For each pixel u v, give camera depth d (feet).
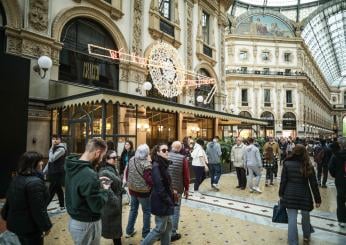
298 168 13.66
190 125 52.95
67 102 26.94
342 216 17.69
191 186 30.40
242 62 137.28
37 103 28.27
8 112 21.18
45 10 29.43
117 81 39.04
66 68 32.40
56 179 19.30
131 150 25.85
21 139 21.88
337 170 18.10
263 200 24.14
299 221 18.48
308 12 143.95
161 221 11.91
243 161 29.14
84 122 28.43
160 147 12.39
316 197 13.58
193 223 17.66
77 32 34.09
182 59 51.06
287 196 13.61
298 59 140.56
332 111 274.57
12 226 8.92
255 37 137.80
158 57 43.75
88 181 8.07
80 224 8.29
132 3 40.65
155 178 11.91
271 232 16.16
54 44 29.99
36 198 8.86
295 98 138.31
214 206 21.97
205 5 59.16
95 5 35.50
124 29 39.65
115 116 32.01
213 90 60.49
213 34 61.67
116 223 12.77
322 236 15.64
